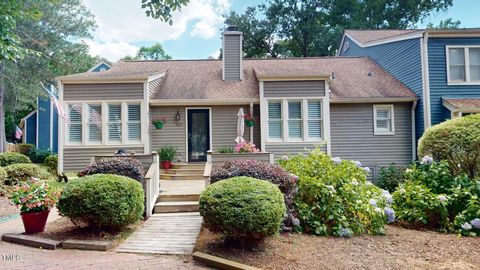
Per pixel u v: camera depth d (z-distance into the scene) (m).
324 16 27.94
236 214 4.36
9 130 27.19
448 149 7.43
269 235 4.57
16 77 17.69
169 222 6.12
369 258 4.48
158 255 4.56
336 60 15.98
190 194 7.45
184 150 12.03
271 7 28.33
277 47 28.89
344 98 12.13
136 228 5.77
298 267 4.06
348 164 6.56
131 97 11.19
